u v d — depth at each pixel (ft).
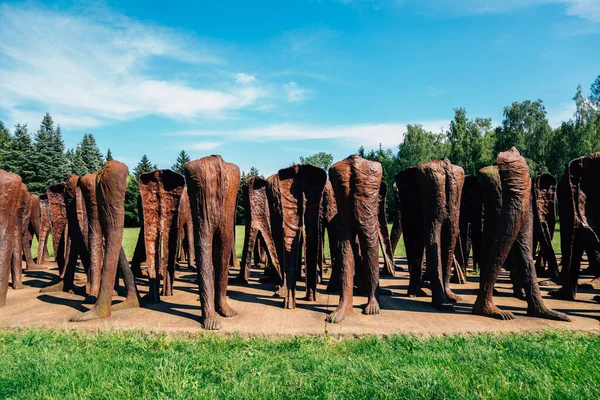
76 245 23.88
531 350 13.85
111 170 18.65
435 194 20.63
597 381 11.42
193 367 12.78
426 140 165.99
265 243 28.14
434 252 20.75
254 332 15.98
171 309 20.12
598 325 16.79
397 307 20.61
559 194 22.75
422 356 13.39
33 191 146.51
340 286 18.99
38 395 11.00
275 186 24.39
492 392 10.89
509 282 28.94
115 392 11.10
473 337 15.61
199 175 17.94
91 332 16.53
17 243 26.30
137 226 154.20
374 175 18.97
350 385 11.44
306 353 14.01
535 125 125.90
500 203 19.02
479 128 158.61
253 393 10.99
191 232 35.63
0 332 16.57
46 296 23.49
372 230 19.01
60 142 162.81
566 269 22.25
